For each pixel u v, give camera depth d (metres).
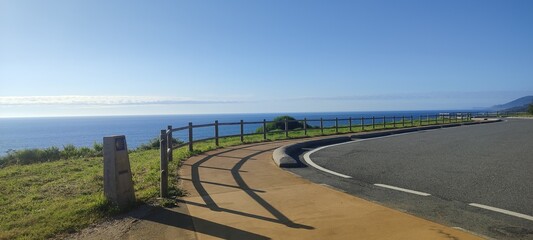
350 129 27.11
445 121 45.81
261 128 33.62
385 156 12.73
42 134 109.88
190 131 13.88
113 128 143.38
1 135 111.38
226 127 98.94
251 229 5.26
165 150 7.04
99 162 14.12
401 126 34.00
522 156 12.63
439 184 8.12
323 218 5.67
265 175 9.14
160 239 4.98
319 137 21.58
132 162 13.09
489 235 4.90
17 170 12.48
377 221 5.49
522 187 7.76
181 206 6.45
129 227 5.47
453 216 5.74
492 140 18.95
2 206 7.23
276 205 6.41
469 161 11.50
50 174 11.24
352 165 10.77
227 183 8.20
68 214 6.03
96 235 5.22
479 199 6.80
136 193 7.30
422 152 13.84
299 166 10.55
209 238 4.96
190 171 9.66
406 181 8.45
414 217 5.66
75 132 117.31
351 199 6.77
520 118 61.84
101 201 6.21
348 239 4.80
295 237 4.92
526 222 5.44
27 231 5.43
